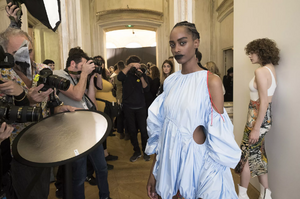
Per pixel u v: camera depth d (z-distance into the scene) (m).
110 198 2.10
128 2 6.70
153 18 6.88
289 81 1.67
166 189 0.96
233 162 0.89
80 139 0.92
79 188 1.64
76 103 1.78
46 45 3.65
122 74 3.12
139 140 4.33
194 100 0.91
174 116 0.95
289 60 1.66
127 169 2.93
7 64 0.86
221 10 5.22
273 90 1.73
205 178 0.89
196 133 0.98
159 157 1.05
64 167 0.94
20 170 1.05
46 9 2.16
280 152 1.81
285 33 1.68
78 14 3.96
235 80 2.49
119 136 4.63
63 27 3.72
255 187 2.22
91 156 1.83
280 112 1.78
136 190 2.36
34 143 0.90
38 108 0.87
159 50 7.04
